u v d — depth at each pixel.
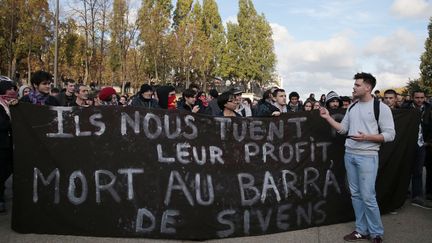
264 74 62.19
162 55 45.69
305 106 9.72
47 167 5.22
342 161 6.05
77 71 40.00
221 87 58.59
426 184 7.45
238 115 6.43
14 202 5.18
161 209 5.30
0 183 6.01
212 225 5.37
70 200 5.21
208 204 5.39
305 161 5.86
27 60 36.38
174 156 5.40
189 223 5.32
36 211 5.17
